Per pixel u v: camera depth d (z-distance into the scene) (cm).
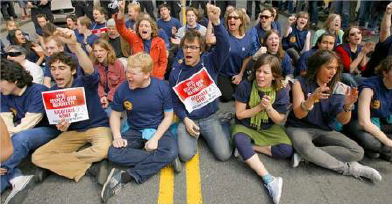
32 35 859
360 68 424
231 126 310
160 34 505
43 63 503
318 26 844
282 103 276
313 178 260
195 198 240
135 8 546
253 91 277
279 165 277
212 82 291
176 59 381
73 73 270
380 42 383
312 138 284
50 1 845
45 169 261
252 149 262
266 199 238
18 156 253
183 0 923
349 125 292
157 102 274
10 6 1039
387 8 362
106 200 233
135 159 262
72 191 249
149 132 279
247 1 980
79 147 286
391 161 281
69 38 231
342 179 259
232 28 410
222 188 250
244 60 416
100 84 387
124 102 273
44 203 237
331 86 272
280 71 265
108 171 267
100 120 293
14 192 235
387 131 297
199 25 552
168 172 271
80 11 931
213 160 288
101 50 362
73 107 268
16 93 268
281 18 1049
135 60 250
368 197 238
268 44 381
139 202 236
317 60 259
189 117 298
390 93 272
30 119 266
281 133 283
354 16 774
